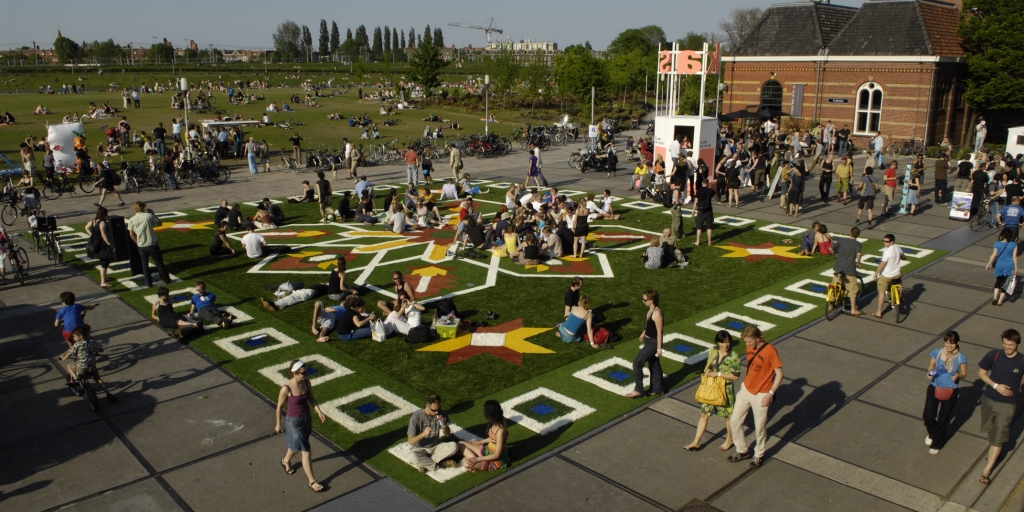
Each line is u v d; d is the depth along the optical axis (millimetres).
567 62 68125
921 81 40219
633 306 14922
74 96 70312
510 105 70500
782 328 13602
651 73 85062
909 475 8617
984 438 9516
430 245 20438
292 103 68188
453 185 27969
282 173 34562
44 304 15297
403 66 146875
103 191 26156
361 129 52062
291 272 17688
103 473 8766
